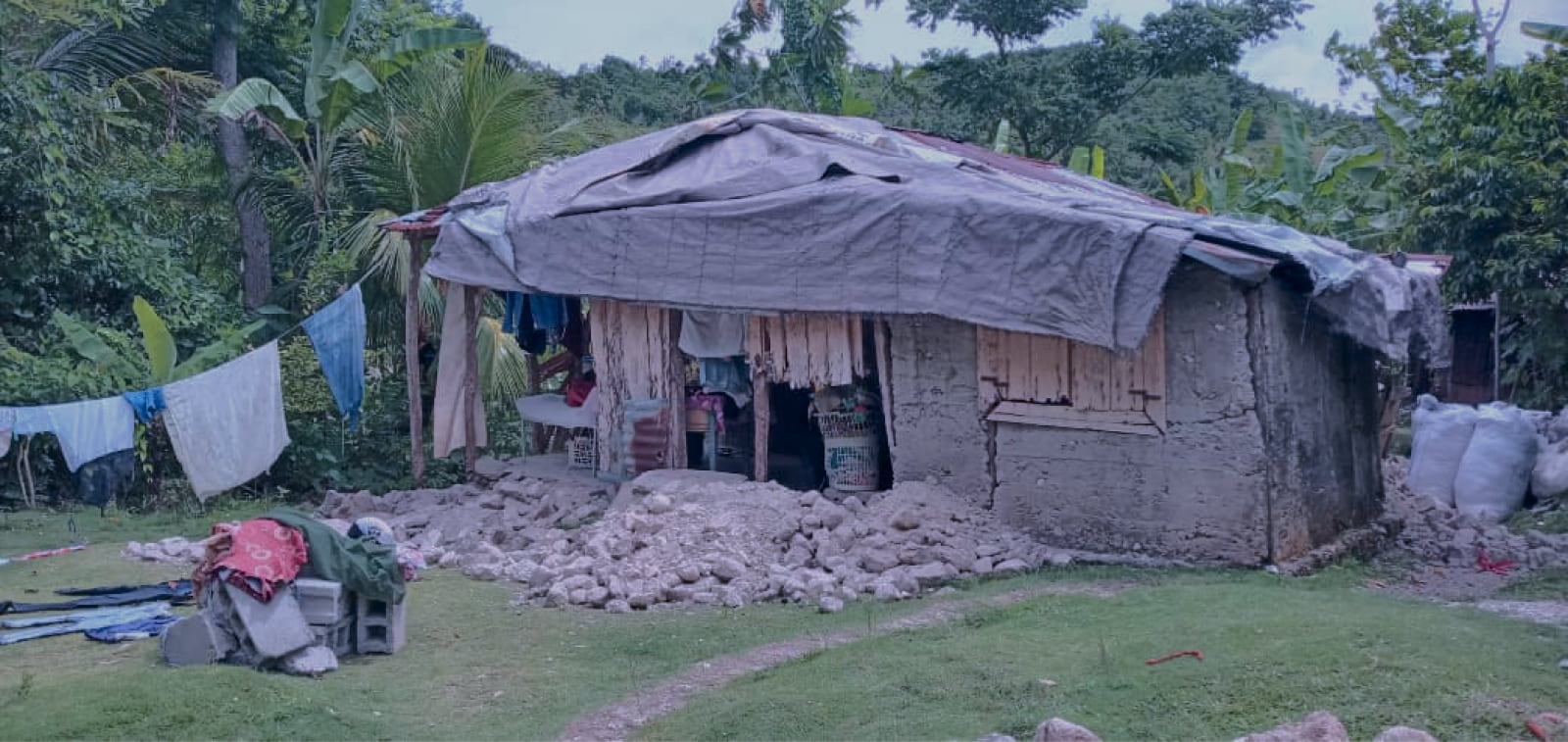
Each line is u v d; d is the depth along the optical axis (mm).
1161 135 29297
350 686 6801
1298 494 9562
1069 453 9969
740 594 8859
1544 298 15422
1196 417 9367
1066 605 8070
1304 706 5531
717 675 7023
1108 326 9164
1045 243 9586
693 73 28344
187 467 11977
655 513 10273
